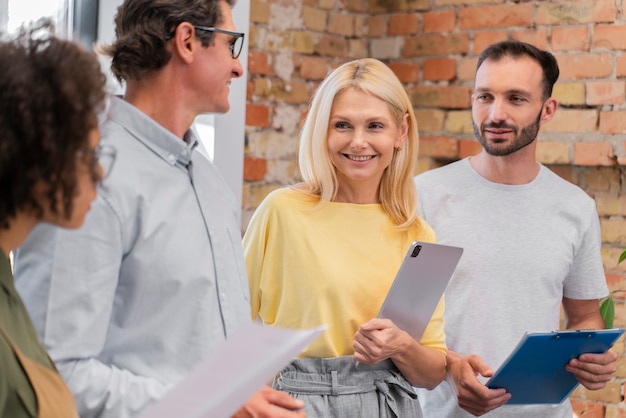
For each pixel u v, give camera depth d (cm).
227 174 331
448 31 362
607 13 329
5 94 104
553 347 217
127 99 168
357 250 209
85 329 148
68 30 288
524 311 244
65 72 107
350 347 205
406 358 204
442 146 363
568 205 253
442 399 246
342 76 210
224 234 170
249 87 342
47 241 148
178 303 159
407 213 216
